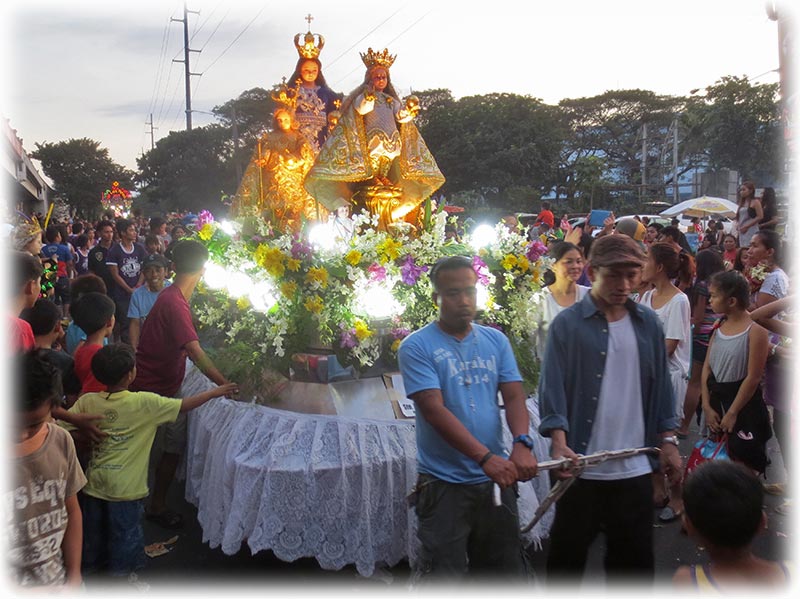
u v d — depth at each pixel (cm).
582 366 314
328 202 625
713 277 481
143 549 386
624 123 7519
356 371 459
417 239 503
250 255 488
